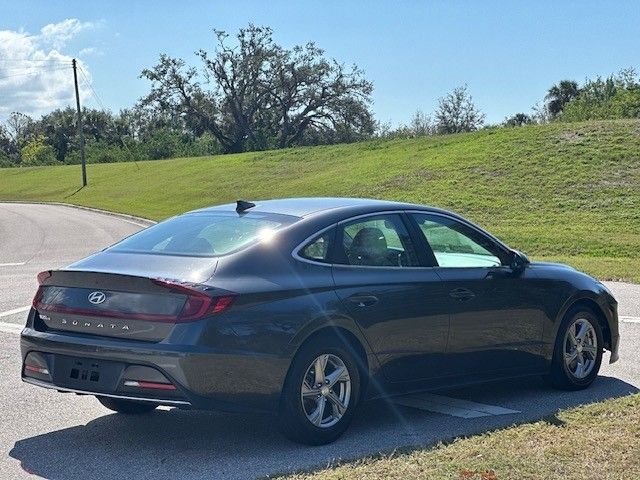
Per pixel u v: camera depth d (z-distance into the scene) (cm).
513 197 3706
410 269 650
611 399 680
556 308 736
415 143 5628
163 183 6347
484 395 742
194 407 543
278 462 557
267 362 562
